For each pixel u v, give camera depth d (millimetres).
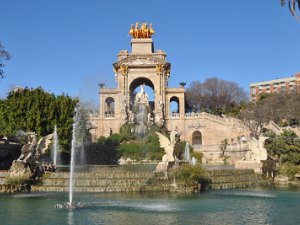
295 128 76500
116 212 25188
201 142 92188
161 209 26297
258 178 44562
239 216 24141
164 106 96062
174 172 36781
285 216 24188
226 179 40562
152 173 37812
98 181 36594
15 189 34969
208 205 28125
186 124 93875
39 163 39625
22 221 22547
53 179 37031
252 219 23234
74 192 35062
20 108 55469
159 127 89500
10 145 54094
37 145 39812
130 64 97750
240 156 71562
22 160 36719
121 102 95125
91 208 26594
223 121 90188
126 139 84625
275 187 40625
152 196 32625
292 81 148000
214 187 38531
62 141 57531
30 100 56062
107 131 93500
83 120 76125
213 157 79125
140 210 25906
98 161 76438
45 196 32375
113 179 36844
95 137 87688
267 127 80125
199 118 92938
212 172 40812
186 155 77875
